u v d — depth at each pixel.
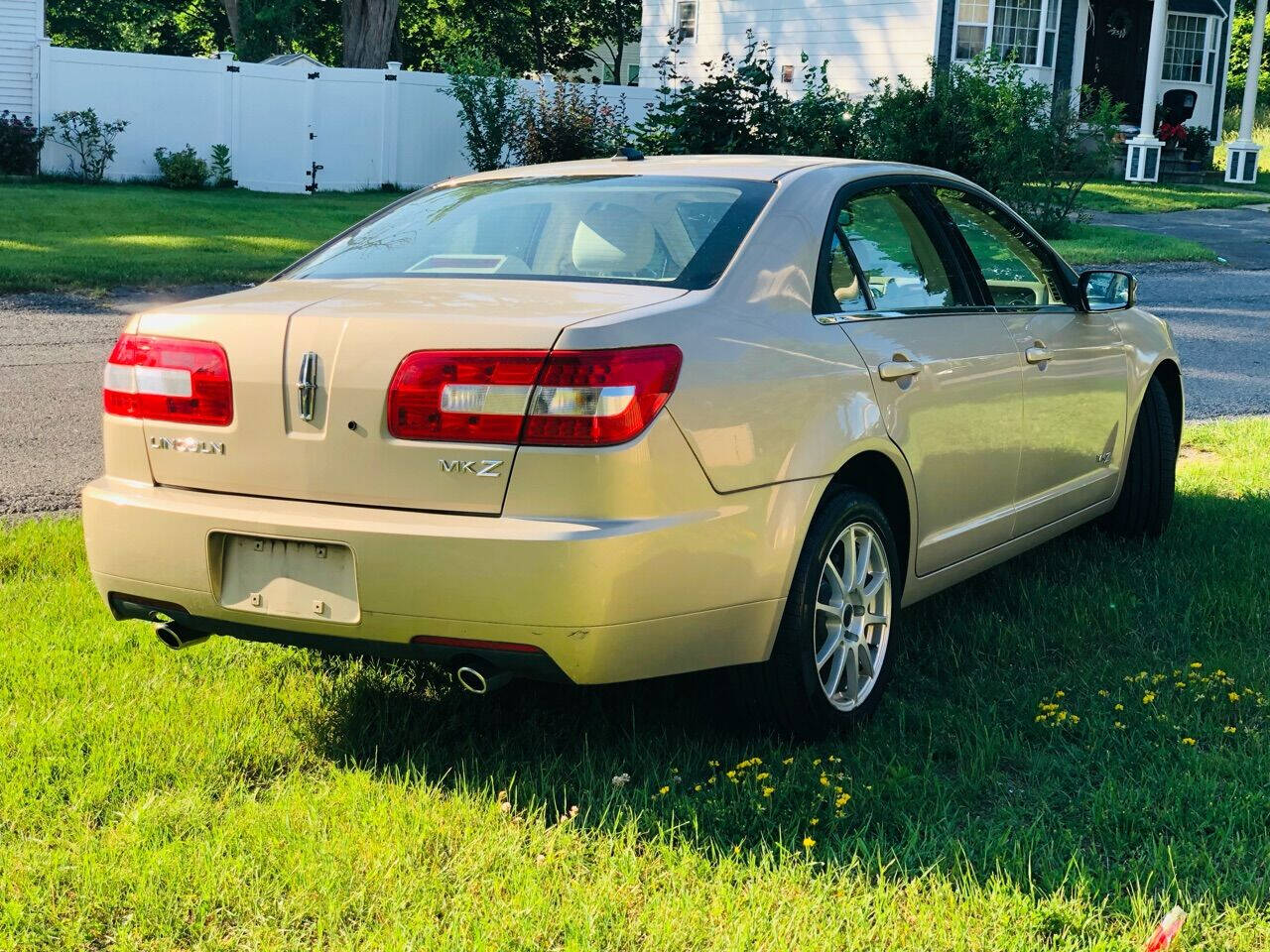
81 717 3.57
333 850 2.93
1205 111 32.72
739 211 3.69
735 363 3.26
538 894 2.75
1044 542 5.25
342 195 23.95
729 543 3.22
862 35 27.47
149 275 12.85
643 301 3.25
